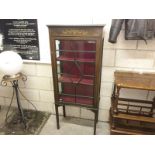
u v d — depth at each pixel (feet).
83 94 6.26
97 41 5.05
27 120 7.36
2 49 6.98
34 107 8.00
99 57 5.24
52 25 5.13
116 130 6.00
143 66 6.09
